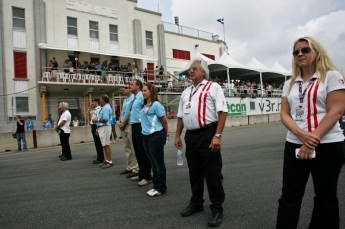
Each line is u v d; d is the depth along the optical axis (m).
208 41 29.27
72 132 13.22
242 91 23.66
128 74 20.83
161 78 22.41
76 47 19.45
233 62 23.31
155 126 3.89
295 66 2.22
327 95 1.98
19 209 3.56
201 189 3.17
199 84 3.11
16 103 17.42
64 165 6.82
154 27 24.34
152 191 3.97
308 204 3.33
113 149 9.61
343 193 3.65
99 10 21.17
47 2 18.86
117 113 17.97
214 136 2.86
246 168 5.42
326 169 1.98
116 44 21.95
